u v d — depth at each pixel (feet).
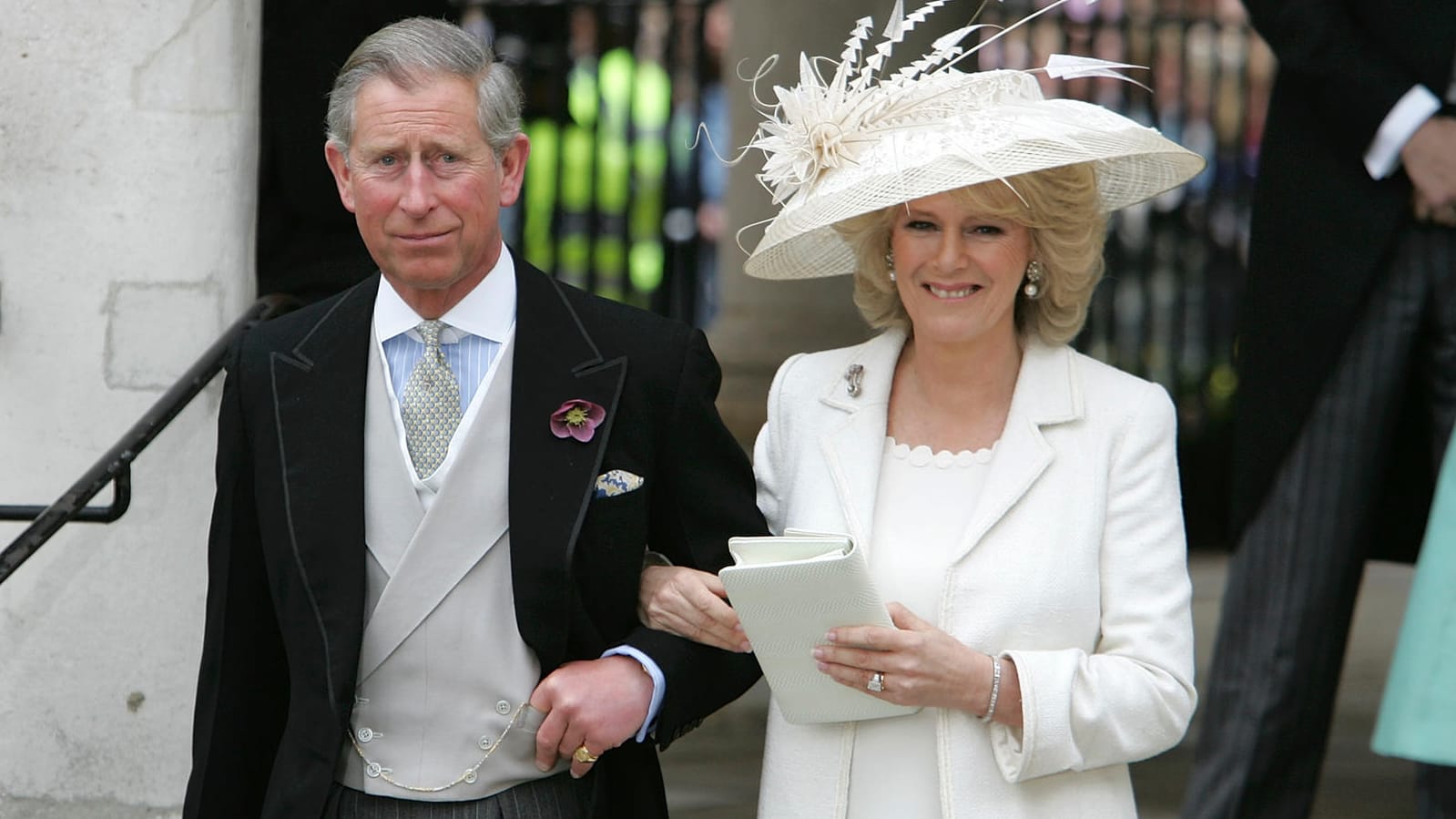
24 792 57.67
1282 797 57.93
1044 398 40.34
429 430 40.11
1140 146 39.29
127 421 57.62
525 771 40.04
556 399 40.11
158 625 57.72
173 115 57.41
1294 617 57.41
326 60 59.41
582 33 172.04
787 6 125.18
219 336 56.59
